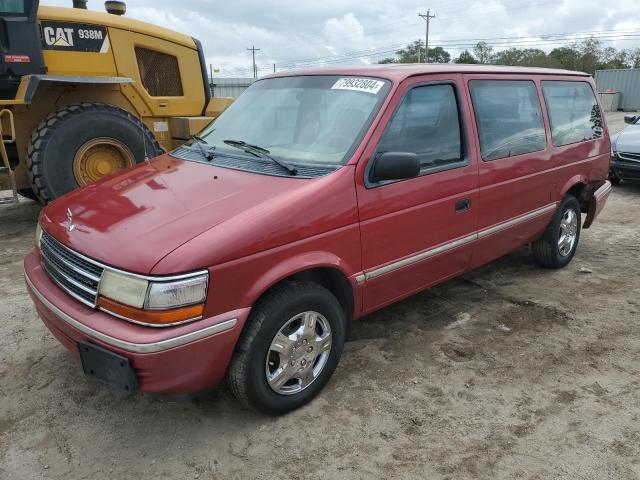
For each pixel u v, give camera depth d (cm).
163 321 236
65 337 268
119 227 264
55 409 304
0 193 633
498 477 257
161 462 266
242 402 285
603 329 408
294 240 274
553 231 504
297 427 292
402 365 354
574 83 518
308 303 288
